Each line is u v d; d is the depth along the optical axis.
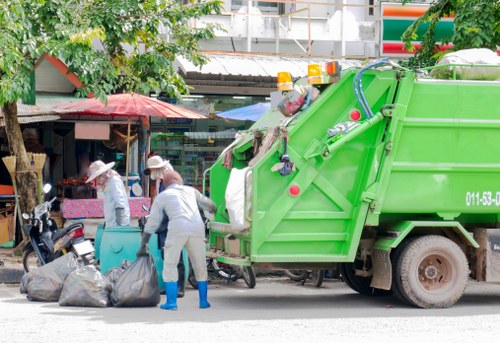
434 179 10.57
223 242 11.16
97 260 12.20
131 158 18.23
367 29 20.59
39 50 12.70
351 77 10.37
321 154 10.13
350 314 9.99
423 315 9.95
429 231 10.86
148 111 14.81
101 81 13.73
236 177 10.20
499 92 10.77
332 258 10.23
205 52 19.14
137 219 14.20
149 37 15.16
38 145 17.44
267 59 19.31
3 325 8.95
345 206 10.28
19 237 16.38
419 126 10.49
